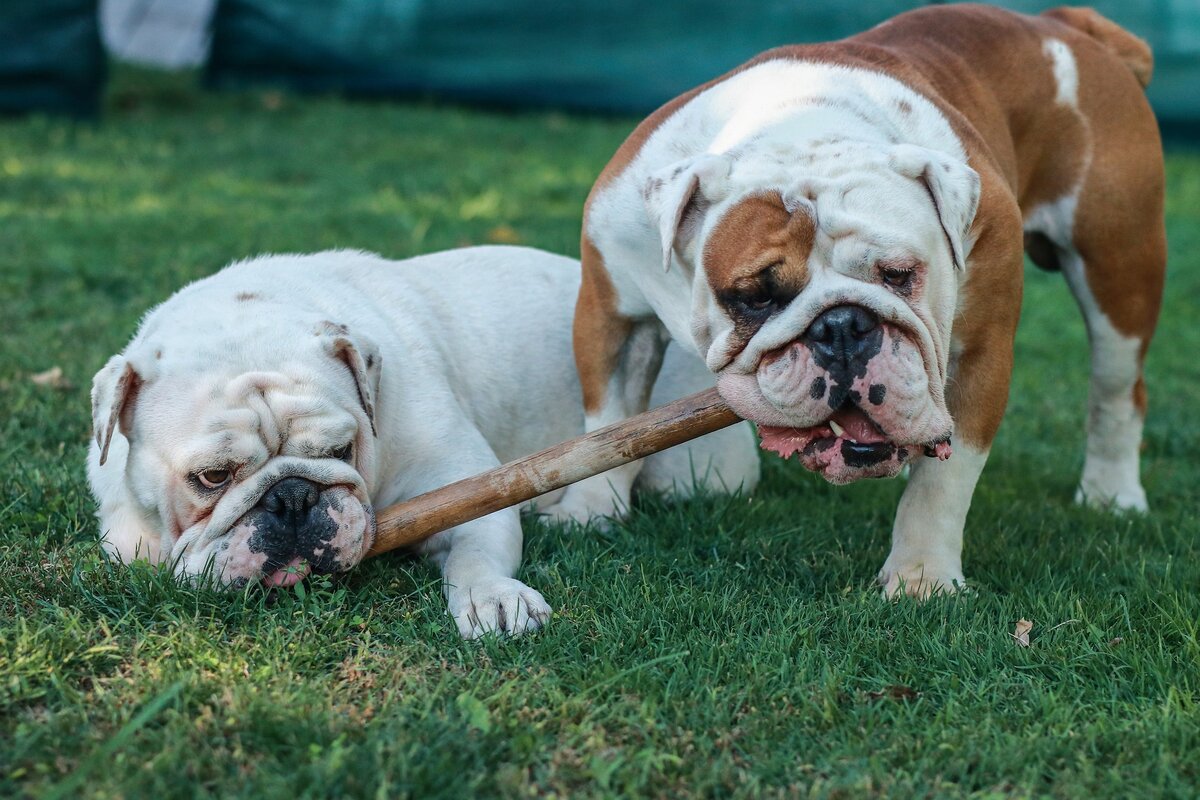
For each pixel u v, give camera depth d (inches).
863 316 116.0
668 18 518.3
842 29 497.0
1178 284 334.6
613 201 144.2
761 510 165.3
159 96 503.2
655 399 170.9
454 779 96.3
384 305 157.3
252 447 125.6
